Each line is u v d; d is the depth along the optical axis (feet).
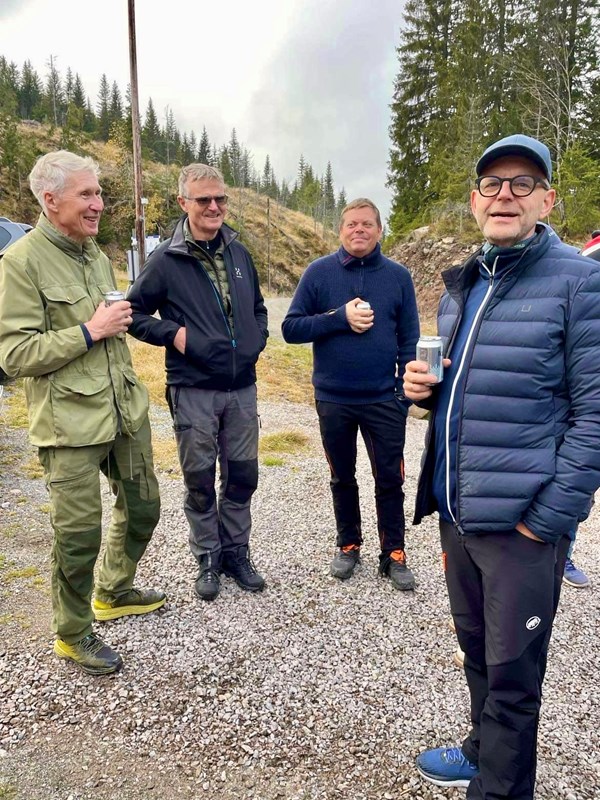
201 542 10.40
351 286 10.43
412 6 102.99
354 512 11.43
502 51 97.50
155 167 228.22
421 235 83.20
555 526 5.21
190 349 9.34
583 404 5.13
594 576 11.85
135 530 9.21
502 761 5.42
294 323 10.59
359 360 10.27
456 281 6.22
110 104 268.21
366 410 10.59
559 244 5.64
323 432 10.96
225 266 9.74
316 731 7.34
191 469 9.96
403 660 8.82
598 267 5.21
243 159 266.57
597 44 87.86
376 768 6.80
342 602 10.42
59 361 7.33
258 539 13.00
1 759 6.73
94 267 8.32
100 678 8.16
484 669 6.26
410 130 104.53
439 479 6.20
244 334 9.86
